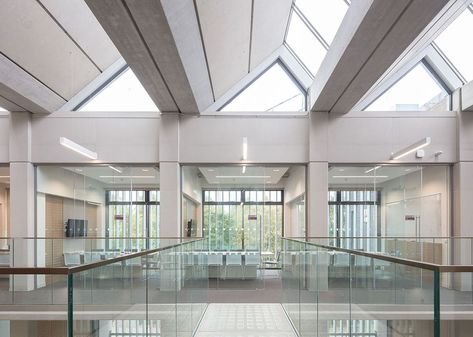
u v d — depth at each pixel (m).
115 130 9.58
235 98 10.22
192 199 9.77
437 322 1.61
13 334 4.83
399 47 6.15
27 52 7.48
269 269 9.59
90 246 8.77
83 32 8.16
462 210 9.31
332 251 3.40
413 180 9.75
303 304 4.79
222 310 6.75
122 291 2.54
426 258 8.14
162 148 9.44
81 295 1.92
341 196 9.67
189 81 7.43
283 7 8.49
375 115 9.55
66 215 9.76
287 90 10.20
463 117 9.39
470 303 2.47
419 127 9.52
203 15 6.07
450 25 8.48
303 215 9.75
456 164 9.49
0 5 6.23
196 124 9.59
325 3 8.21
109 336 2.33
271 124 9.63
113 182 9.77
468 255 8.14
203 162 9.56
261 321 6.04
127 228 9.69
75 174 9.80
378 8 5.08
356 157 9.51
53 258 8.45
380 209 9.70
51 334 4.76
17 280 4.86
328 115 9.54
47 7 6.93
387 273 2.23
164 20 5.21
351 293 2.91
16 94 8.09
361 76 7.30
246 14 7.35
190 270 5.24
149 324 3.10
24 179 9.39
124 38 5.72
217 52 7.72
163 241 9.12
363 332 2.66
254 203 9.77
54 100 9.30
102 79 9.97
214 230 9.73
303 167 9.78
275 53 10.31
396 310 2.10
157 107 9.20
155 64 6.66
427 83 9.82
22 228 9.36
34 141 9.52
